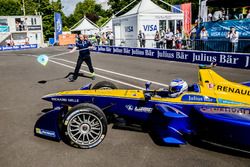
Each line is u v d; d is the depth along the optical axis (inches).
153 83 345.7
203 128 167.9
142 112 177.5
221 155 154.9
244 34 508.7
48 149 161.3
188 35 721.6
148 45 763.4
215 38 566.3
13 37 1688.0
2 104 258.2
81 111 156.4
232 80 360.2
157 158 150.9
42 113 228.5
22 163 145.6
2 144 168.2
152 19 765.3
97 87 219.9
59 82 364.8
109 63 561.3
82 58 366.9
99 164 144.3
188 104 167.8
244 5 546.3
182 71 434.3
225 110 157.3
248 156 153.6
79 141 160.6
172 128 168.4
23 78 401.4
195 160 148.9
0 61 654.5
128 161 147.5
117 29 888.9
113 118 200.5
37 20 1743.4
